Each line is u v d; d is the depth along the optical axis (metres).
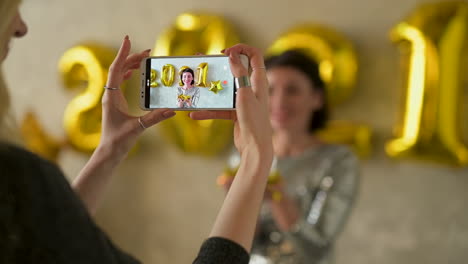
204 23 2.23
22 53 2.65
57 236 0.39
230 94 0.70
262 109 0.55
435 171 2.00
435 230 2.00
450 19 1.89
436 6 1.89
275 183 1.38
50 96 2.60
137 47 2.42
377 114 2.05
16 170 0.38
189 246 2.39
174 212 2.42
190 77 0.72
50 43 2.59
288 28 2.16
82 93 2.50
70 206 0.40
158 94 0.72
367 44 2.05
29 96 2.64
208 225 2.35
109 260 0.41
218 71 0.71
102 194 0.62
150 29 2.40
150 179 2.45
